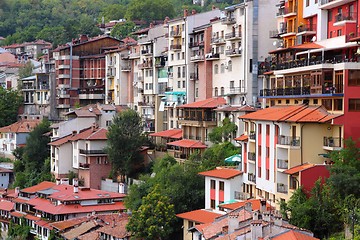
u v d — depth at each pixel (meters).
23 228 161.62
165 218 130.38
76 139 190.12
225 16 178.12
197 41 191.25
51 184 178.50
